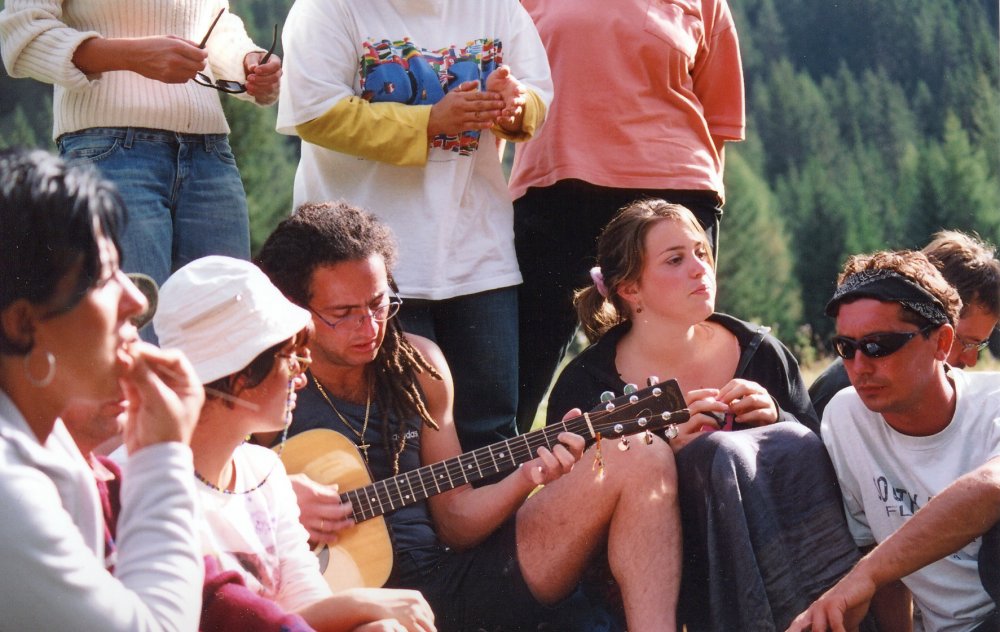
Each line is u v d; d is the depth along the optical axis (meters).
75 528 2.02
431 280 4.08
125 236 3.77
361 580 3.32
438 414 3.68
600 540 3.35
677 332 3.85
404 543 3.46
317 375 3.56
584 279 4.71
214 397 2.52
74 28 3.87
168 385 2.13
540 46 4.39
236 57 4.11
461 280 4.13
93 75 3.78
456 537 3.45
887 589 3.43
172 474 2.09
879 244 49.34
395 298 3.69
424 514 3.53
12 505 1.95
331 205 3.52
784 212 50.78
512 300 4.27
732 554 3.19
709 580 3.23
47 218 1.95
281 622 2.38
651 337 3.87
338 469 3.45
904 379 3.25
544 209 4.70
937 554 3.05
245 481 2.71
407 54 4.13
